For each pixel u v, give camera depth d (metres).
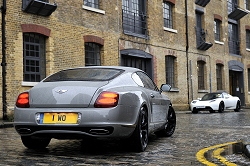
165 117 7.66
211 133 8.88
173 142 7.23
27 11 13.75
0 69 12.85
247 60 29.58
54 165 4.86
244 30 29.38
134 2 19.45
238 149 6.32
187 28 22.77
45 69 14.59
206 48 24.00
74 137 5.39
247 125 11.18
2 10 13.04
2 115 12.80
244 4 29.66
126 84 5.96
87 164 4.93
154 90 7.25
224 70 26.56
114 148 6.41
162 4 20.98
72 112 5.29
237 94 28.91
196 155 5.68
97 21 16.80
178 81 21.81
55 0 14.86
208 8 24.95
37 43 14.36
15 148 6.42
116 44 17.77
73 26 15.61
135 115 5.69
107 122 5.24
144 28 19.70
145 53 19.48
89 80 5.77
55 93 5.46
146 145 6.20
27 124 5.45
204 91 23.97
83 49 16.02
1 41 12.95
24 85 13.52
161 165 4.88
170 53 21.31
